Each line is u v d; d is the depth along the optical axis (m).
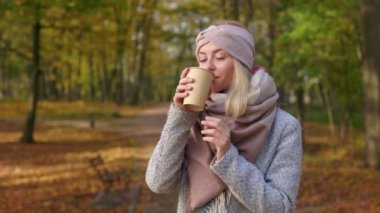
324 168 12.46
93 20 16.97
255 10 16.83
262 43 16.41
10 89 53.00
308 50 13.20
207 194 1.71
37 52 18.09
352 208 8.21
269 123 1.73
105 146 18.17
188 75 1.67
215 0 19.73
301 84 14.38
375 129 12.04
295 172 1.75
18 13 14.73
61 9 15.47
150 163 1.82
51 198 9.46
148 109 38.44
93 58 44.34
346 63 14.16
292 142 1.76
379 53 11.70
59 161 14.35
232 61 1.76
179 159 1.75
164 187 1.79
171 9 26.92
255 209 1.65
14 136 20.56
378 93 11.87
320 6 12.39
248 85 1.72
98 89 53.12
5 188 10.45
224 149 1.63
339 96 15.32
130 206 8.36
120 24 23.66
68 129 24.09
